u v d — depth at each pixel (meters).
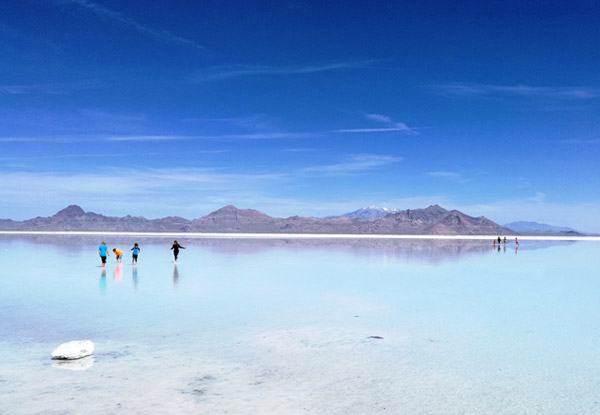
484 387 7.27
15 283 18.95
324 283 19.28
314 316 12.56
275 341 9.95
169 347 9.46
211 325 11.42
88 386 7.23
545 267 27.70
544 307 14.10
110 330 10.85
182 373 7.88
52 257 33.12
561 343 9.86
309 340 10.06
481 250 46.88
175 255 28.58
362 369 8.13
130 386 7.26
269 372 7.96
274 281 19.83
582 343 9.84
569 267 27.83
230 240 74.12
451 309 13.65
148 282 19.33
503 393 7.02
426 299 15.42
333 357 8.82
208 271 23.84
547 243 75.44
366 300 15.14
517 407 6.50
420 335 10.54
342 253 39.41
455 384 7.40
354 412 6.34
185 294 16.25
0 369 8.03
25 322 11.66
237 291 16.95
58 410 6.34
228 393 7.00
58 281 19.62
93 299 15.12
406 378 7.68
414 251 43.53
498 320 12.13
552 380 7.59
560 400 6.75
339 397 6.86
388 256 35.88
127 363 8.41
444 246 56.38
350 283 19.31
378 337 10.34
